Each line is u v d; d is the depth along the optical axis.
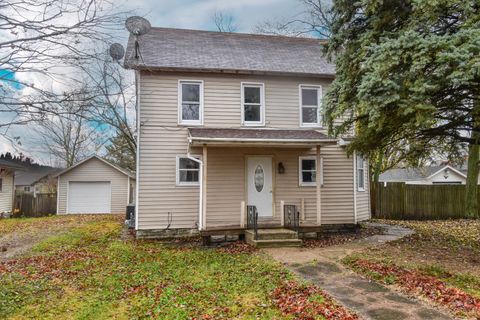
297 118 13.34
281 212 12.03
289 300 5.67
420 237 11.46
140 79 12.20
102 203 23.89
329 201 13.41
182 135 12.44
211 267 7.98
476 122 7.90
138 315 5.19
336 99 9.71
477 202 17.48
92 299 5.92
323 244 10.90
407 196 17.69
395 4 8.36
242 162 12.84
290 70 13.16
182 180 12.45
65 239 12.07
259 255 9.28
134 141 17.89
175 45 14.05
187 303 5.61
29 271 7.82
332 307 5.31
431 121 7.22
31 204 23.19
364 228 13.92
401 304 5.42
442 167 29.36
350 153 10.37
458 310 5.06
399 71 7.41
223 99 12.85
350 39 9.48
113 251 9.96
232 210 12.59
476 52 6.39
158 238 12.05
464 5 6.88
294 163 13.24
